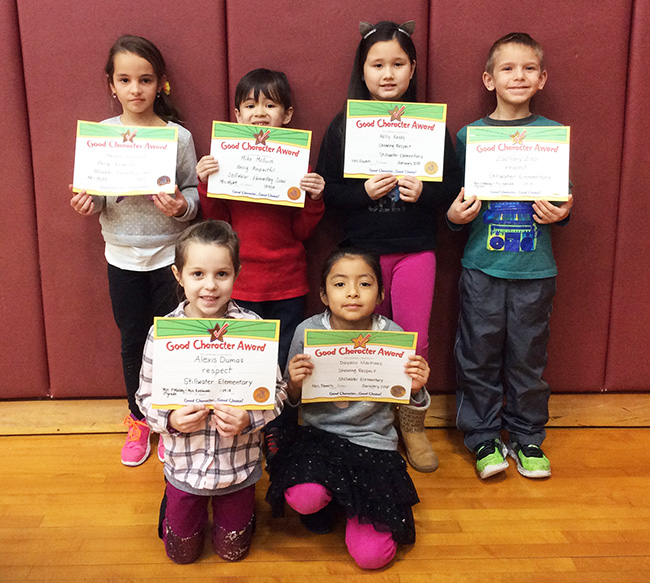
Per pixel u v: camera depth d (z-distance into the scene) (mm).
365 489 1282
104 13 1609
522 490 1532
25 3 1589
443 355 1846
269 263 1618
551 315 1826
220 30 1637
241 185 1523
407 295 1621
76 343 1802
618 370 1862
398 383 1376
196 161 1676
